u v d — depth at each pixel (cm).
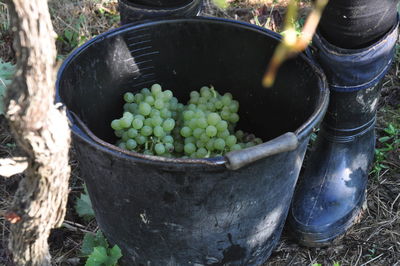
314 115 115
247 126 172
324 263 151
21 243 116
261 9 240
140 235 128
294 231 154
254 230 130
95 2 244
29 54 84
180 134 164
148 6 156
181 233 123
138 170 107
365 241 156
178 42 157
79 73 136
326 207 152
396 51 219
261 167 110
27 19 81
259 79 156
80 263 149
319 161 156
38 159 95
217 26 151
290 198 136
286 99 150
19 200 106
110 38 145
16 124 90
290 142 104
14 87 88
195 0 161
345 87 137
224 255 132
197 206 114
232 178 109
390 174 176
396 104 202
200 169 104
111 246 148
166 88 168
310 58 135
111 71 151
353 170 154
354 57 130
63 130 97
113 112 160
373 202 168
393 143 184
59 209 111
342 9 121
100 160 111
